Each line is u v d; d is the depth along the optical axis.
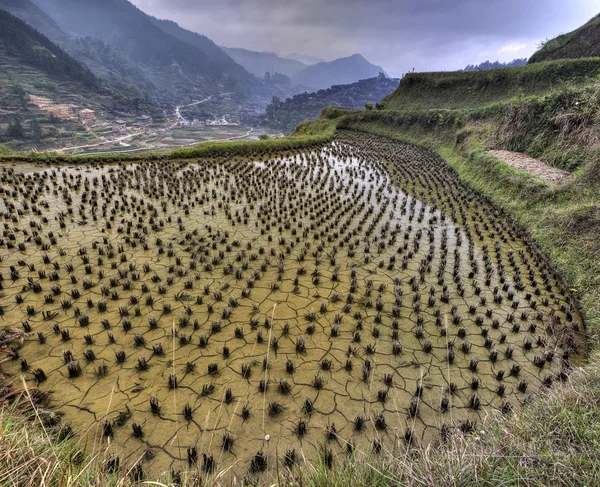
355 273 7.84
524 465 2.79
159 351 5.25
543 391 4.85
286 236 9.98
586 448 2.90
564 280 7.78
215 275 7.60
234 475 3.69
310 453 3.98
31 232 9.15
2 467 2.44
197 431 4.16
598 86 14.10
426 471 2.85
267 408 4.52
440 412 4.58
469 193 14.52
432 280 7.91
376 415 4.52
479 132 19.58
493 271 8.34
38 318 5.88
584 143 12.68
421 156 23.05
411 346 5.78
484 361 5.54
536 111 15.91
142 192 13.05
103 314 6.09
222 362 5.22
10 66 173.12
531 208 11.02
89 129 158.00
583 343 5.97
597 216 8.22
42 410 4.10
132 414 4.31
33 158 16.47
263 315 6.36
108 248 8.10
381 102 43.12
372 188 15.50
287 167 18.58
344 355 5.51
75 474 2.65
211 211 11.33
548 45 35.47
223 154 20.39
